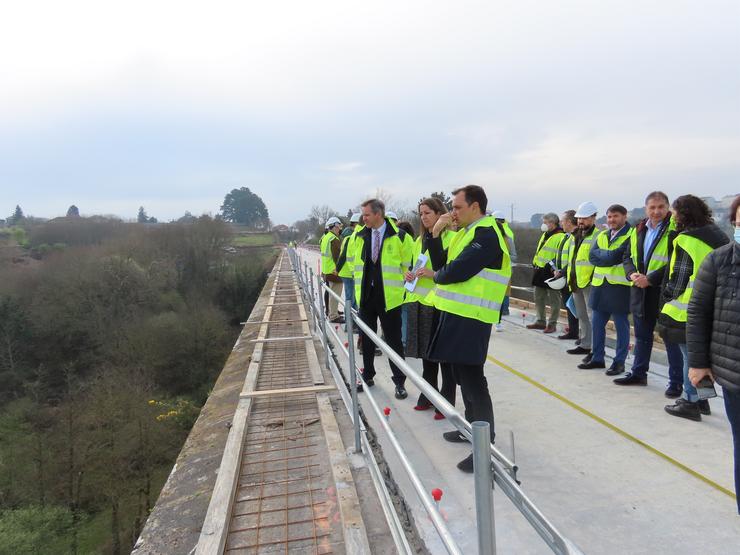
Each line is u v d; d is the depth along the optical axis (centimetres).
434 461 333
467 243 290
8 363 2638
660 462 315
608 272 488
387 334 466
